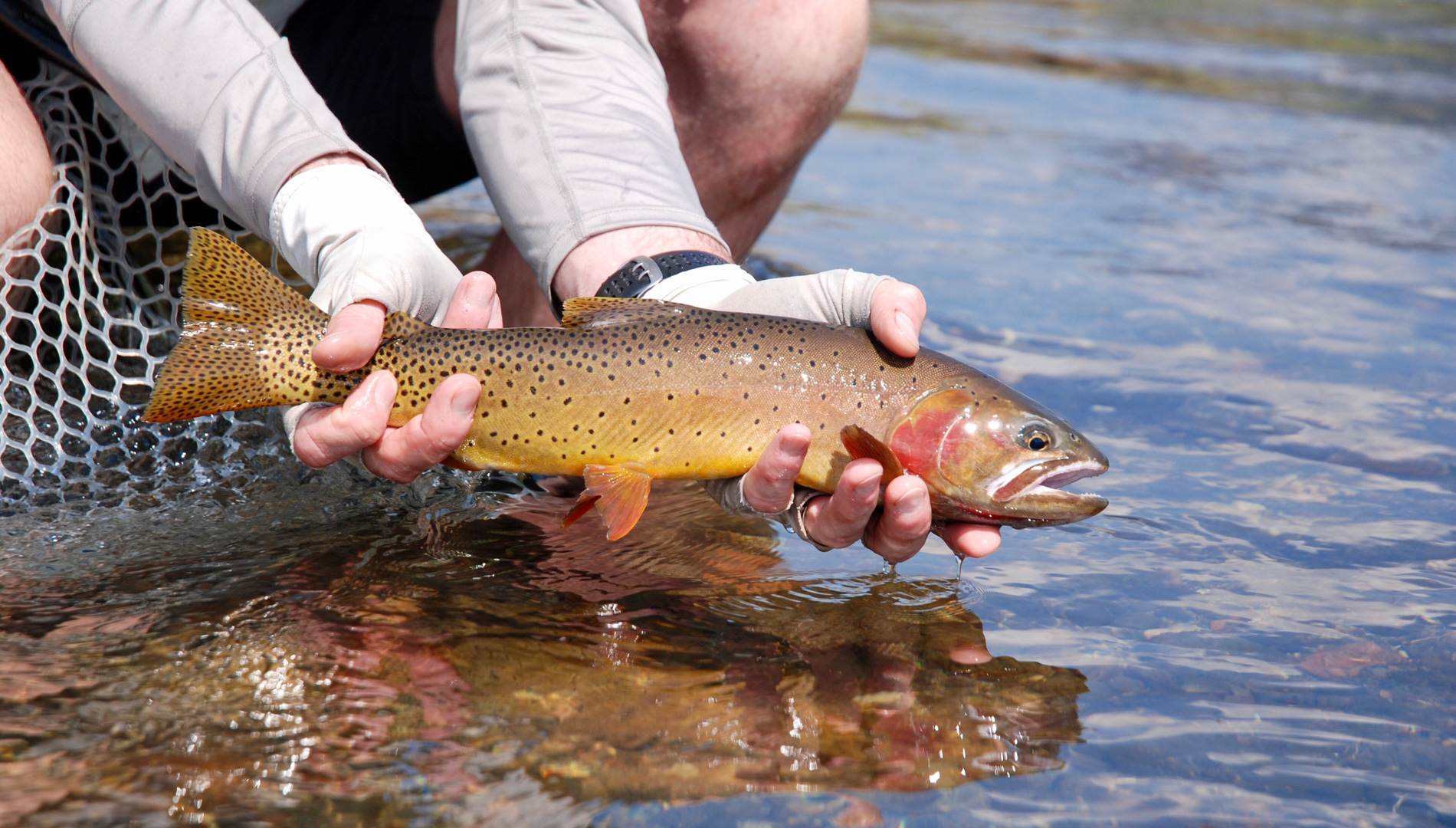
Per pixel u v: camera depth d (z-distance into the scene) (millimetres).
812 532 1207
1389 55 4289
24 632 1151
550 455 1220
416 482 1334
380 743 1085
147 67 1311
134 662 1132
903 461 1210
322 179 1285
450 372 1218
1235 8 5641
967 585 1234
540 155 1331
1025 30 4590
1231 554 1267
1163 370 1521
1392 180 2430
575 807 1058
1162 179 2395
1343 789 1083
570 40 1358
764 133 1527
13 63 1422
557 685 1130
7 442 1293
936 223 2025
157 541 1247
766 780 1075
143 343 1377
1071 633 1188
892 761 1090
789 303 1253
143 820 1041
